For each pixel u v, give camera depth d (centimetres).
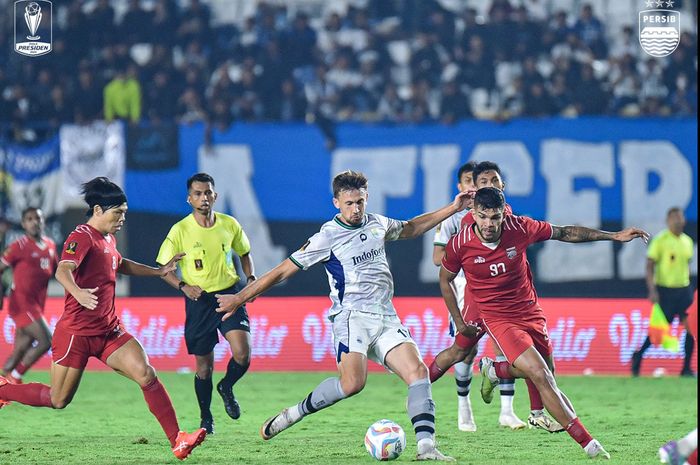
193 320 2795
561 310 4712
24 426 2933
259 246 5203
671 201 5138
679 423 2938
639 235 2241
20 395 2245
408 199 5206
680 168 5138
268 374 4600
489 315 2302
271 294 5109
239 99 6009
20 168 5184
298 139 5222
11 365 3916
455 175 5188
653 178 5144
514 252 2261
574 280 5094
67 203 5181
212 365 2808
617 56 6253
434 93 6178
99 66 6156
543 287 5103
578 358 4678
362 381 2108
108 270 2164
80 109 6003
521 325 2292
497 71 6269
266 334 4781
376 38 6475
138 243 5169
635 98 6072
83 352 2164
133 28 6494
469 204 2289
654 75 6109
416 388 2095
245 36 6494
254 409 3350
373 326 2138
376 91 6231
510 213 2466
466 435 2644
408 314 4741
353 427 2864
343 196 2109
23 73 6238
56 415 3209
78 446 2473
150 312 4816
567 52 6338
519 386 3978
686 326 4547
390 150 5209
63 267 2075
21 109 6025
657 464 2041
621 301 4706
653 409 3325
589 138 5159
